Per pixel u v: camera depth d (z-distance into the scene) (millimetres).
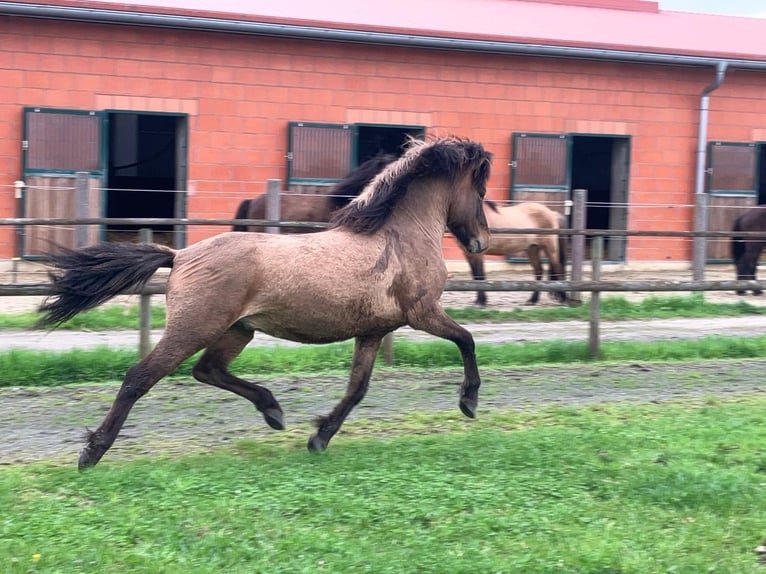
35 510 4398
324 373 8055
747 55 16344
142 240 8023
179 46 13914
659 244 16484
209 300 5082
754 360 9180
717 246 16703
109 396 7066
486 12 17375
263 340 9555
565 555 4055
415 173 5746
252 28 13914
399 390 7484
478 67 15344
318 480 4902
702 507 4652
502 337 10211
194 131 14117
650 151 16406
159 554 3973
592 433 5934
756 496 4793
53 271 5914
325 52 14578
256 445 5746
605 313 12039
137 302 11562
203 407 6773
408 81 15039
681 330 11039
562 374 8242
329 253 5367
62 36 13406
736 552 4180
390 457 5359
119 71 13711
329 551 4070
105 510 4418
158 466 5098
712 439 5840
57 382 7559
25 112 13305
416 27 15000
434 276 5711
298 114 14562
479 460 5293
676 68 16375
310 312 5301
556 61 15742
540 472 5125
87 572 3811
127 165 18781
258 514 4430
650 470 5133
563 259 12750
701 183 16609
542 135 15781
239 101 14266
